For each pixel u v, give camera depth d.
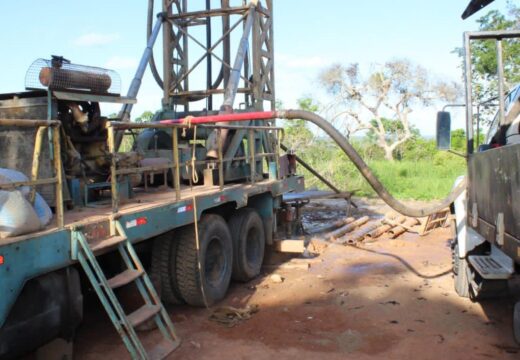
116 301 3.98
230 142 7.87
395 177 19.81
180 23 9.91
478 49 19.19
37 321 3.77
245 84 9.49
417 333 5.23
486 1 5.05
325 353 4.77
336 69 34.78
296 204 10.40
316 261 8.33
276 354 4.76
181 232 5.96
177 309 6.11
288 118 5.60
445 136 5.18
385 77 34.62
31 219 3.71
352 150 5.41
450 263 8.18
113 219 4.46
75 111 5.37
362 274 7.58
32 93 5.08
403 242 9.77
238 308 6.13
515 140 4.87
